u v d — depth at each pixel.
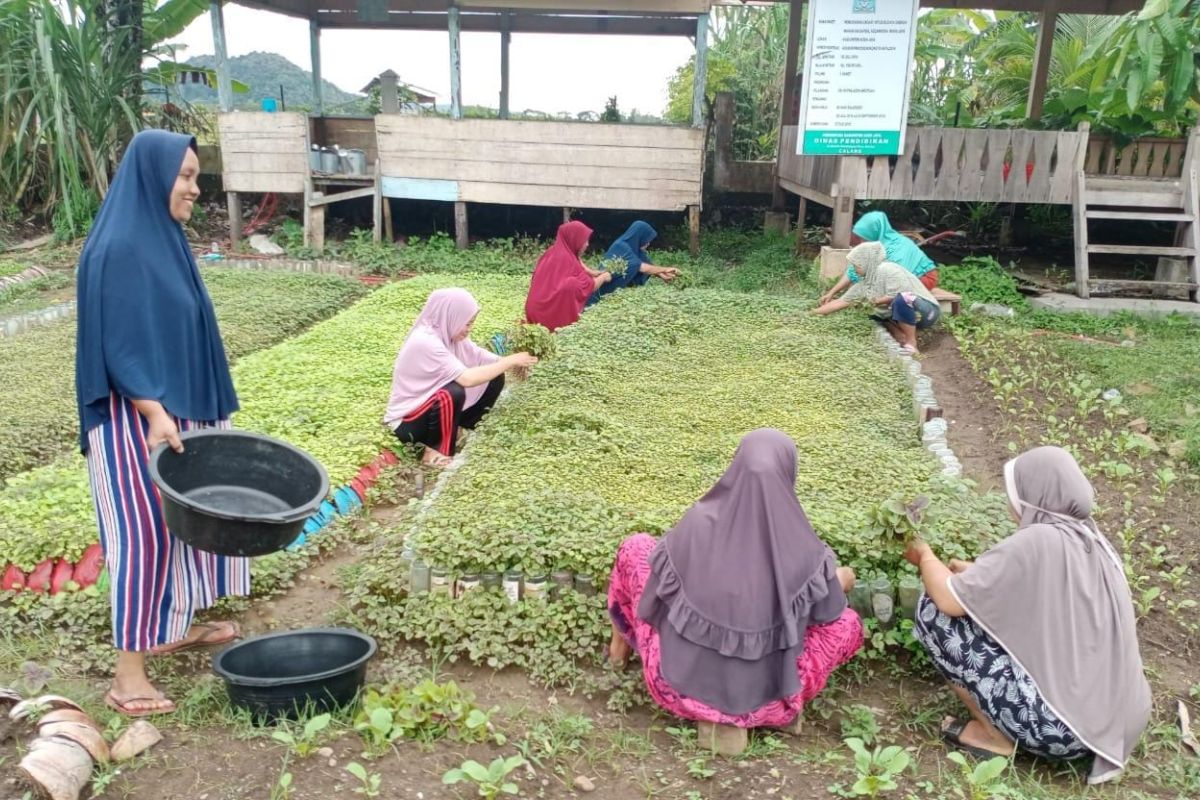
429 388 6.78
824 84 11.55
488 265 13.93
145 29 15.84
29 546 4.90
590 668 4.38
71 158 14.02
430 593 4.76
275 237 15.12
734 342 9.11
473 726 3.54
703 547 3.63
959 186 12.01
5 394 7.62
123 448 3.70
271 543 3.54
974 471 6.64
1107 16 14.60
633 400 7.45
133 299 3.59
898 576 4.75
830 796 3.37
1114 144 12.72
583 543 4.86
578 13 15.12
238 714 3.72
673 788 3.44
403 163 14.53
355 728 3.52
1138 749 3.78
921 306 9.52
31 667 4.02
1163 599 4.91
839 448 6.36
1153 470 6.62
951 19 18.48
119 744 3.41
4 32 14.35
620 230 16.41
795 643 3.56
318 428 6.98
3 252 14.10
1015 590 3.57
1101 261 14.12
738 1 16.03
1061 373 8.75
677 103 19.23
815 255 14.23
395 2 16.64
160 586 3.79
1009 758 3.67
